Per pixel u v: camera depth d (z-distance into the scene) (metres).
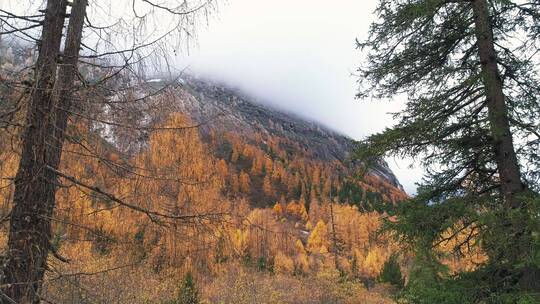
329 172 113.62
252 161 100.00
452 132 6.36
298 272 27.45
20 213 3.39
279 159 124.88
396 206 6.27
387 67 6.81
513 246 5.26
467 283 5.76
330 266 28.22
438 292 5.54
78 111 3.49
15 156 3.37
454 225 6.01
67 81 3.54
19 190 3.40
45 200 3.49
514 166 5.82
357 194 90.69
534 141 5.89
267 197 81.81
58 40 3.65
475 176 6.52
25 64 3.45
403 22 6.36
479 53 6.27
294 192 96.12
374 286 34.91
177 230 3.67
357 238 52.75
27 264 3.33
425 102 6.45
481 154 6.32
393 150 6.37
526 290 5.23
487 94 6.01
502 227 5.28
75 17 3.69
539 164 5.91
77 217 3.58
